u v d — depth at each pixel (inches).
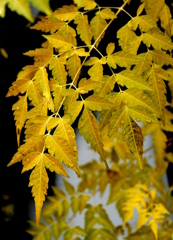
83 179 54.4
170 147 43.1
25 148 30.9
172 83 37.1
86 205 53.4
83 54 32.6
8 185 54.1
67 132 31.1
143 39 32.7
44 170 30.9
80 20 33.5
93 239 51.3
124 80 31.9
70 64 32.5
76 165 30.9
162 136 41.2
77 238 51.6
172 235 49.4
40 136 31.0
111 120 31.4
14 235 57.7
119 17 37.8
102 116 31.6
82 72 41.3
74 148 31.0
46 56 32.3
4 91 44.8
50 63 32.2
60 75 32.3
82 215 62.7
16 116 32.1
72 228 52.1
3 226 56.9
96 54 38.6
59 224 52.0
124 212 51.7
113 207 65.2
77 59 32.6
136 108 31.4
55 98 31.9
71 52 32.6
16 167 52.3
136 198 44.9
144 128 41.7
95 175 54.6
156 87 32.3
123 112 31.4
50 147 30.9
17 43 43.6
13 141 47.6
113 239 51.9
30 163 30.8
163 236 49.4
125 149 49.4
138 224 42.7
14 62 44.4
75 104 31.5
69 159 30.9
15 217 57.5
